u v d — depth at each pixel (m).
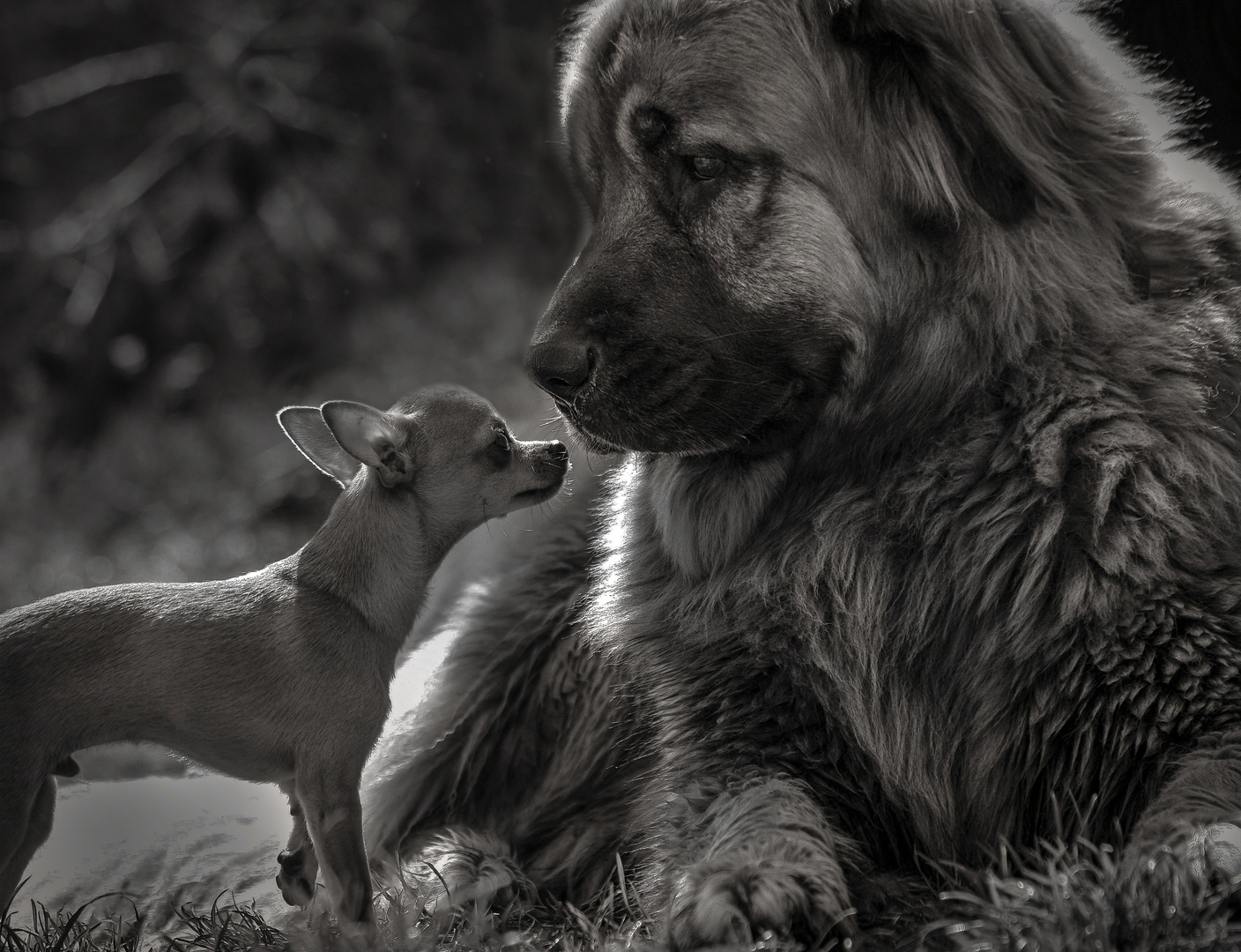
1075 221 4.14
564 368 4.18
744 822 3.81
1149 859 3.20
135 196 20.19
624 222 4.23
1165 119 4.65
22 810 3.83
